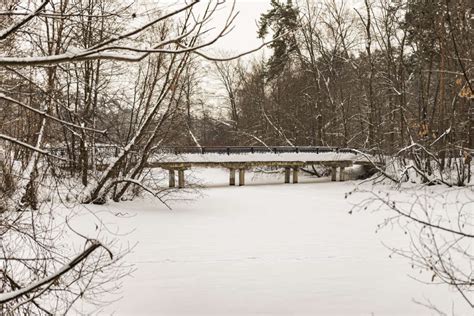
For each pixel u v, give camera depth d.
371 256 9.79
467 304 6.91
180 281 7.99
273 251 10.27
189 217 14.71
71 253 8.65
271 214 15.90
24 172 6.22
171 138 17.64
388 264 9.14
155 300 7.03
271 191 23.86
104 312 6.46
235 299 7.18
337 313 6.63
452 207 16.31
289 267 8.95
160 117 16.12
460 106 22.41
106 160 16.62
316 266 9.00
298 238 11.67
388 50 26.59
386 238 11.65
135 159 16.34
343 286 7.82
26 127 7.18
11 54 4.74
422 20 20.84
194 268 8.81
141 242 10.88
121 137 15.80
